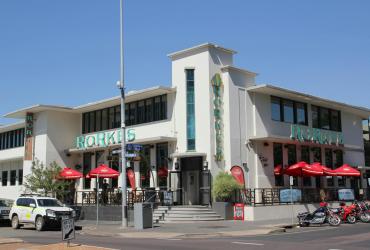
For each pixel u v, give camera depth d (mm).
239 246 15289
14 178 42438
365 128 55312
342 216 26234
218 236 20031
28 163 38469
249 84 31859
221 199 28000
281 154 32844
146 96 32500
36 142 37719
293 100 34469
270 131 32125
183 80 30766
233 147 29672
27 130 37938
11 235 21938
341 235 18906
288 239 17625
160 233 21062
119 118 35031
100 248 13695
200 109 29953
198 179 29922
